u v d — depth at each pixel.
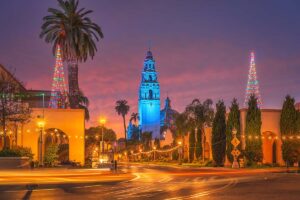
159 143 139.75
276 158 66.69
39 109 57.84
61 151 65.00
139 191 24.22
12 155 46.62
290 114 60.38
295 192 23.02
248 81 66.81
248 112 64.06
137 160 154.88
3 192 23.33
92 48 61.59
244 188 25.70
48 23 60.91
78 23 61.16
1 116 48.66
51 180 33.06
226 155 67.44
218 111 70.19
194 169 62.66
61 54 60.84
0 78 51.78
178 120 88.69
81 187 27.09
